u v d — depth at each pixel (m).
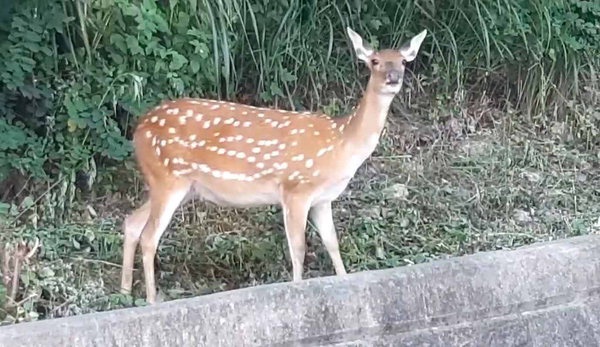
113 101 6.20
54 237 5.75
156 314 3.65
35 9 6.12
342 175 5.25
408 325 3.99
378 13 7.51
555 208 6.89
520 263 4.18
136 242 5.37
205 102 5.36
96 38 6.29
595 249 4.34
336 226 6.24
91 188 6.25
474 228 6.48
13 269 5.17
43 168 6.23
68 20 6.13
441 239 6.26
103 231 5.91
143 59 6.31
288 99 7.02
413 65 7.81
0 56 5.97
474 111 7.88
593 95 8.17
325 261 5.88
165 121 5.28
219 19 6.61
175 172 5.27
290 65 7.12
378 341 3.95
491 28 7.70
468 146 7.53
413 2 7.60
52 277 5.28
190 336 3.69
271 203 5.35
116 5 6.23
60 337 3.52
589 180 7.39
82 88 6.20
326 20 7.32
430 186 6.91
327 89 7.31
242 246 5.87
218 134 5.23
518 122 7.93
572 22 8.05
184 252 5.85
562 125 7.96
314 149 5.18
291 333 3.82
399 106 7.67
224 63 6.56
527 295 4.18
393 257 5.95
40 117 6.22
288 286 3.85
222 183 5.28
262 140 5.21
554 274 4.24
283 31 7.04
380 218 6.39
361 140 5.21
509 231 6.47
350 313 3.90
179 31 6.43
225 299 3.75
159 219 5.26
